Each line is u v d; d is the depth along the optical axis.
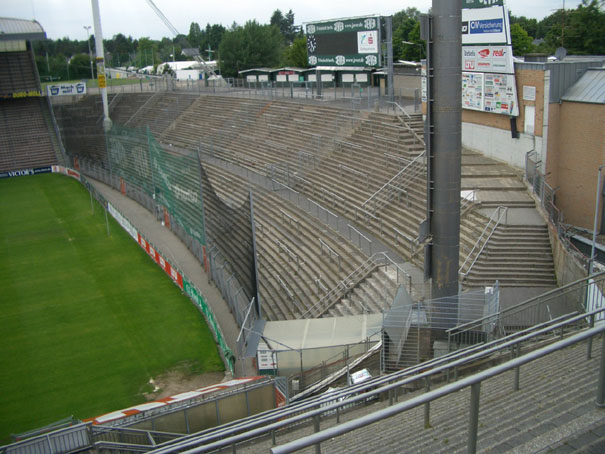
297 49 94.12
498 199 26.34
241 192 40.75
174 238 38.25
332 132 41.88
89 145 62.47
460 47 18.42
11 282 33.31
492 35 29.38
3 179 62.41
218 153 51.22
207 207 33.72
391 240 27.80
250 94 61.56
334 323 21.84
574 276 19.66
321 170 38.34
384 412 5.18
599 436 5.99
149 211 45.09
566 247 22.05
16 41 78.81
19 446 14.66
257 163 44.75
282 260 30.88
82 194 53.41
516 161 29.69
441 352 17.86
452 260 19.67
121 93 77.88
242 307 25.31
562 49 34.62
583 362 10.16
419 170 30.58
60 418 20.09
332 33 46.00
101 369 23.27
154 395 21.19
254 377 19.16
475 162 30.95
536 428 6.62
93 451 15.15
